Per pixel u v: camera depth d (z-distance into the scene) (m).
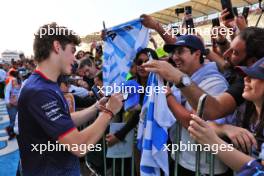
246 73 1.36
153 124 2.11
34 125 1.65
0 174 4.27
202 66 2.21
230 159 1.30
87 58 4.68
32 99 1.61
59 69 1.72
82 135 1.66
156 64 1.66
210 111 1.62
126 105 2.48
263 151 1.24
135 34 2.40
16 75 6.88
